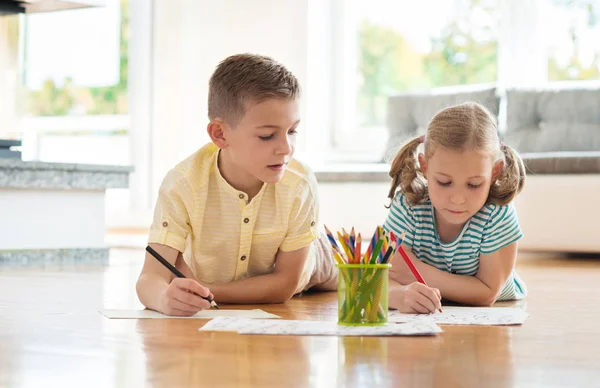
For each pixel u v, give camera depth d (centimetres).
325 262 221
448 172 166
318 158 577
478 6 540
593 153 392
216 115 171
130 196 617
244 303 188
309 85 573
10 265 332
